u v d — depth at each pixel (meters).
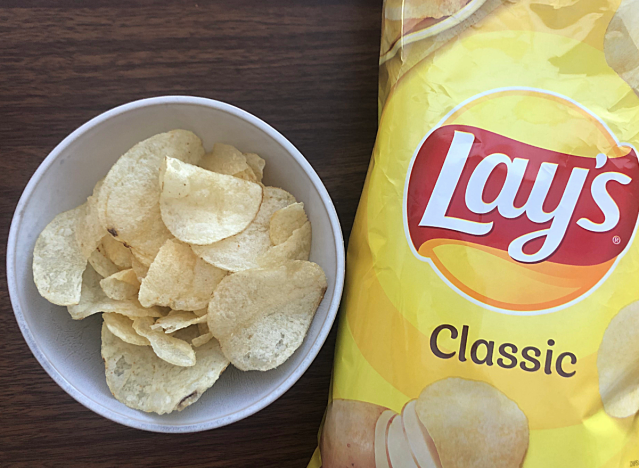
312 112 0.27
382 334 0.22
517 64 0.22
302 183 0.24
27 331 0.22
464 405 0.21
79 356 0.23
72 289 0.23
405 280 0.21
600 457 0.21
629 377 0.21
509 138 0.21
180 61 0.26
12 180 0.26
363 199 0.23
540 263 0.21
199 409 0.23
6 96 0.26
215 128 0.24
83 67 0.26
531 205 0.21
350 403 0.22
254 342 0.23
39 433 0.27
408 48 0.22
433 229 0.21
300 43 0.26
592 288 0.21
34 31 0.26
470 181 0.21
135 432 0.27
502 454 0.21
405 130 0.22
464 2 0.22
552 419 0.21
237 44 0.26
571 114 0.21
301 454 0.27
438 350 0.21
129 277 0.24
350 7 0.27
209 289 0.23
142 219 0.23
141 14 0.26
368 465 0.22
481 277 0.21
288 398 0.27
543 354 0.21
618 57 0.22
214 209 0.23
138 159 0.23
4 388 0.27
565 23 0.22
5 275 0.26
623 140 0.21
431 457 0.21
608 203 0.21
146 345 0.24
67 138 0.22
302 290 0.23
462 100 0.22
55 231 0.23
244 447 0.27
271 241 0.24
